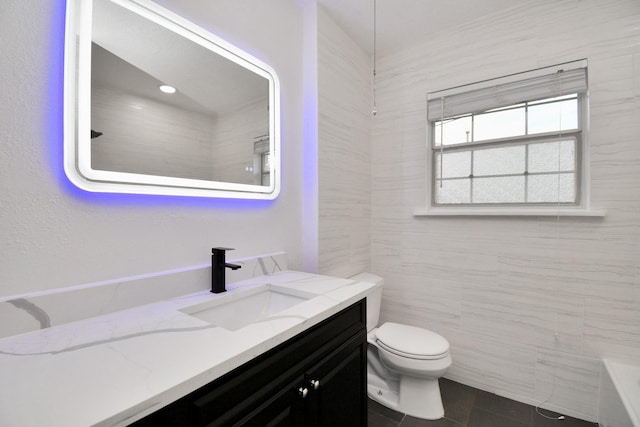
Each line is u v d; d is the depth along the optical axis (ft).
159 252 3.41
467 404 5.56
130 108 3.17
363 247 7.10
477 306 6.13
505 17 5.83
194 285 3.61
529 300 5.60
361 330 3.88
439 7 5.76
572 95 5.34
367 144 7.33
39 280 2.54
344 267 6.32
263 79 4.79
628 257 4.80
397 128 7.16
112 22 3.02
